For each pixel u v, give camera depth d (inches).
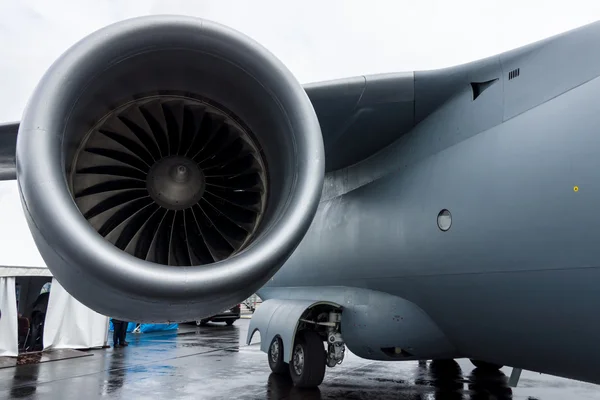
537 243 130.7
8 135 166.7
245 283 109.0
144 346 465.1
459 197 159.5
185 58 132.3
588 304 121.3
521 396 238.4
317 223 251.0
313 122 129.6
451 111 175.9
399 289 191.8
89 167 135.8
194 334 622.2
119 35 119.8
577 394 244.1
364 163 227.0
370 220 207.0
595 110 121.5
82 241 100.9
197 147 152.0
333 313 239.6
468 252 154.1
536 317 137.8
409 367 338.3
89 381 275.3
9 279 367.2
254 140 152.3
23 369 318.7
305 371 242.8
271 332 262.7
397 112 190.2
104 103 134.6
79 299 120.3
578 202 120.6
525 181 135.6
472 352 182.1
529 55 147.8
